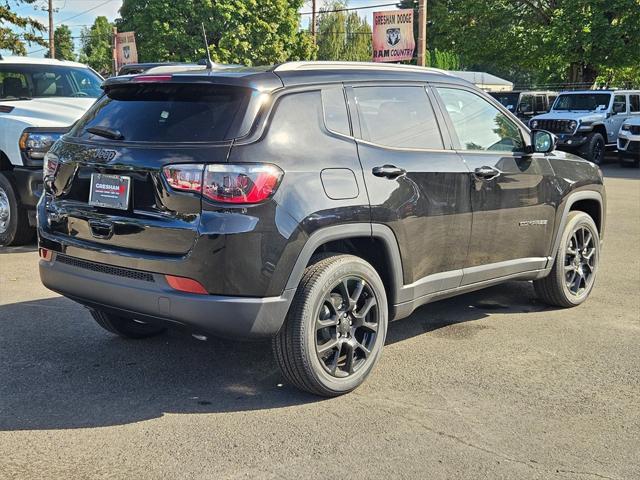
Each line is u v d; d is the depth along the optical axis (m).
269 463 3.37
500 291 6.70
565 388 4.34
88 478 3.21
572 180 5.84
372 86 4.43
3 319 5.53
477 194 4.89
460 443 3.59
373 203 4.12
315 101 4.08
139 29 36.09
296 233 3.74
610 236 9.49
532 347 5.09
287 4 38.06
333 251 4.26
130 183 3.87
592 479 3.26
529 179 5.36
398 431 3.72
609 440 3.66
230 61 35.88
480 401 4.12
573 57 26.97
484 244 5.04
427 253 4.57
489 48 30.47
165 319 3.76
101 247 3.97
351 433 3.69
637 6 24.77
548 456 3.47
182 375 4.47
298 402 4.07
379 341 4.30
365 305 4.22
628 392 4.29
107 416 3.86
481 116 5.16
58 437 3.61
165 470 3.29
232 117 3.78
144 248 3.80
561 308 6.10
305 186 3.81
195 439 3.60
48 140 7.85
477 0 30.11
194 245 3.62
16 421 3.78
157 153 3.78
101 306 4.06
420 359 4.81
